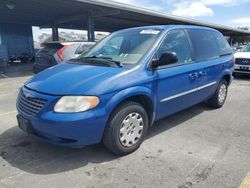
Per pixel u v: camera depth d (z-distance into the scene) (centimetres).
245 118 530
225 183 297
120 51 420
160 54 402
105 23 2494
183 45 456
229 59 599
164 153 370
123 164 341
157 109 403
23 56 2564
